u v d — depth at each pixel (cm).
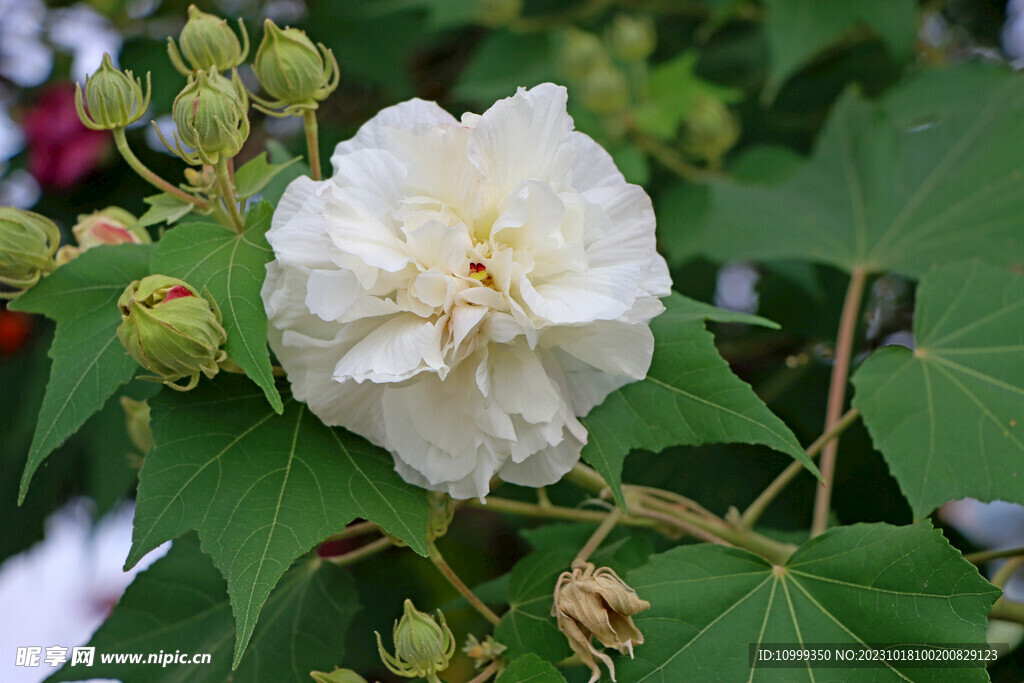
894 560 74
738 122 117
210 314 72
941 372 80
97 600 119
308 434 74
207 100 73
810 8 96
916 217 90
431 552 75
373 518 72
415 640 72
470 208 73
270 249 73
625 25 108
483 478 73
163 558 81
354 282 72
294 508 72
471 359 73
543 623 76
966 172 90
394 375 71
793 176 93
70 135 102
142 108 75
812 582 75
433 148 73
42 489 103
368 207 73
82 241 79
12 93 116
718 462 100
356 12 112
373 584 94
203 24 77
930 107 99
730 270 116
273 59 75
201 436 73
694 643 74
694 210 104
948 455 79
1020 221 88
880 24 96
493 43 117
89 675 79
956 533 98
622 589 73
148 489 72
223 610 81
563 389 74
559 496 94
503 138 73
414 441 73
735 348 110
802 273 101
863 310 103
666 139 115
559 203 72
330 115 119
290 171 81
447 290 72
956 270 83
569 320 71
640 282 74
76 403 73
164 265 73
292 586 80
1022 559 83
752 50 118
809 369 104
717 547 76
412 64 128
